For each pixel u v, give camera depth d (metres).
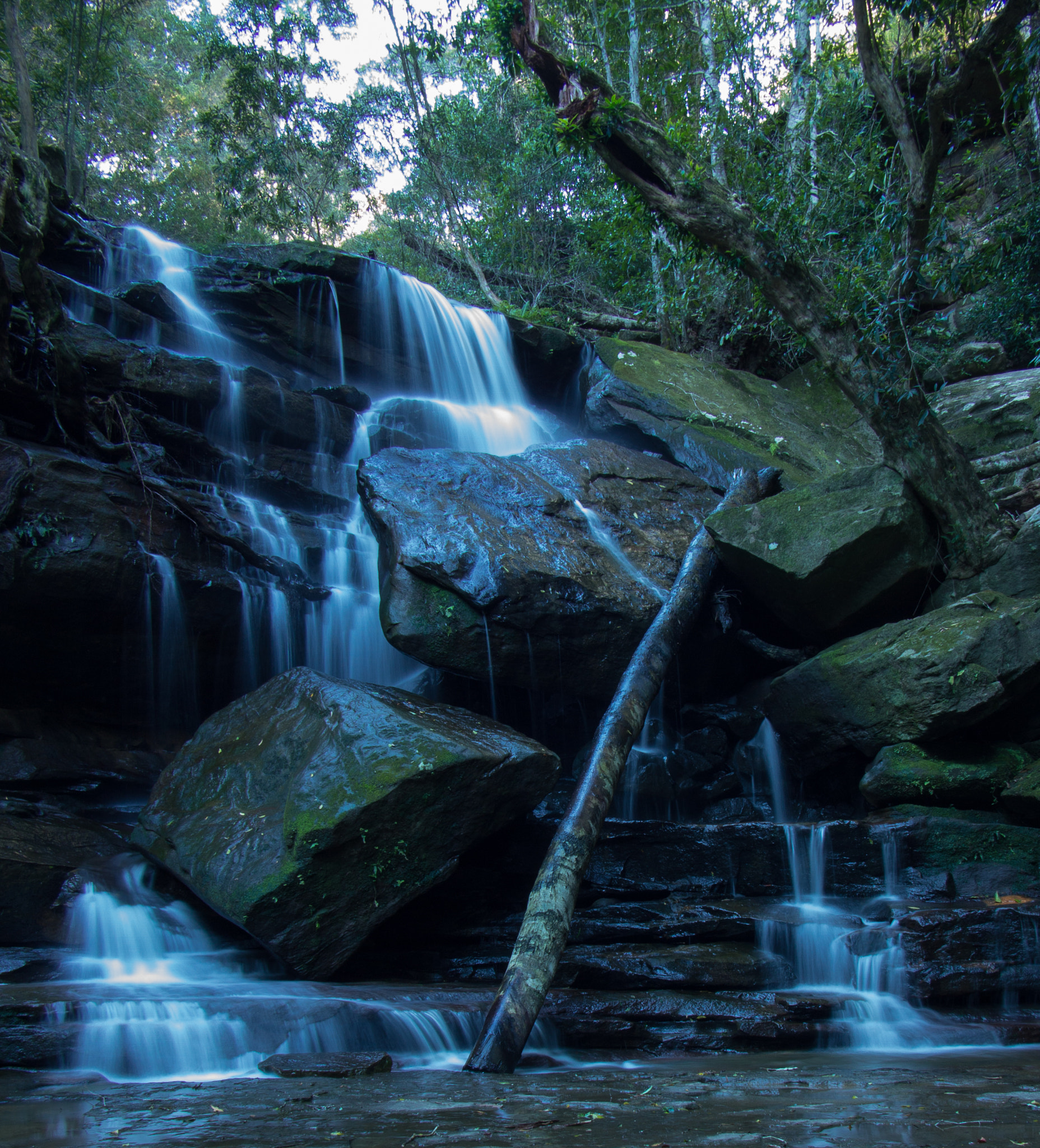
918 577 8.32
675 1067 4.39
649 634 7.82
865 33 8.06
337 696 6.12
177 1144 2.61
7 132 9.66
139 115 29.16
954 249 12.63
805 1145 2.53
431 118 21.92
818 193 10.95
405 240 23.56
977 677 7.10
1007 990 5.79
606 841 7.00
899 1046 5.08
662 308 15.03
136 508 8.06
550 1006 5.00
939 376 13.26
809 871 6.94
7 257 10.23
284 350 13.17
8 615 7.11
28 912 5.35
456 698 8.73
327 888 5.20
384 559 7.98
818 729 8.14
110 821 6.90
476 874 6.47
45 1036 4.02
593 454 10.00
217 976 5.25
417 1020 4.62
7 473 7.16
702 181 8.60
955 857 6.82
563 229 21.42
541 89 9.71
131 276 13.12
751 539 8.47
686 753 8.95
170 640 8.05
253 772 5.95
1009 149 13.85
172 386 9.67
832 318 8.43
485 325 14.77
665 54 15.75
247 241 29.69
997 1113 3.08
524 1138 2.64
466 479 8.61
